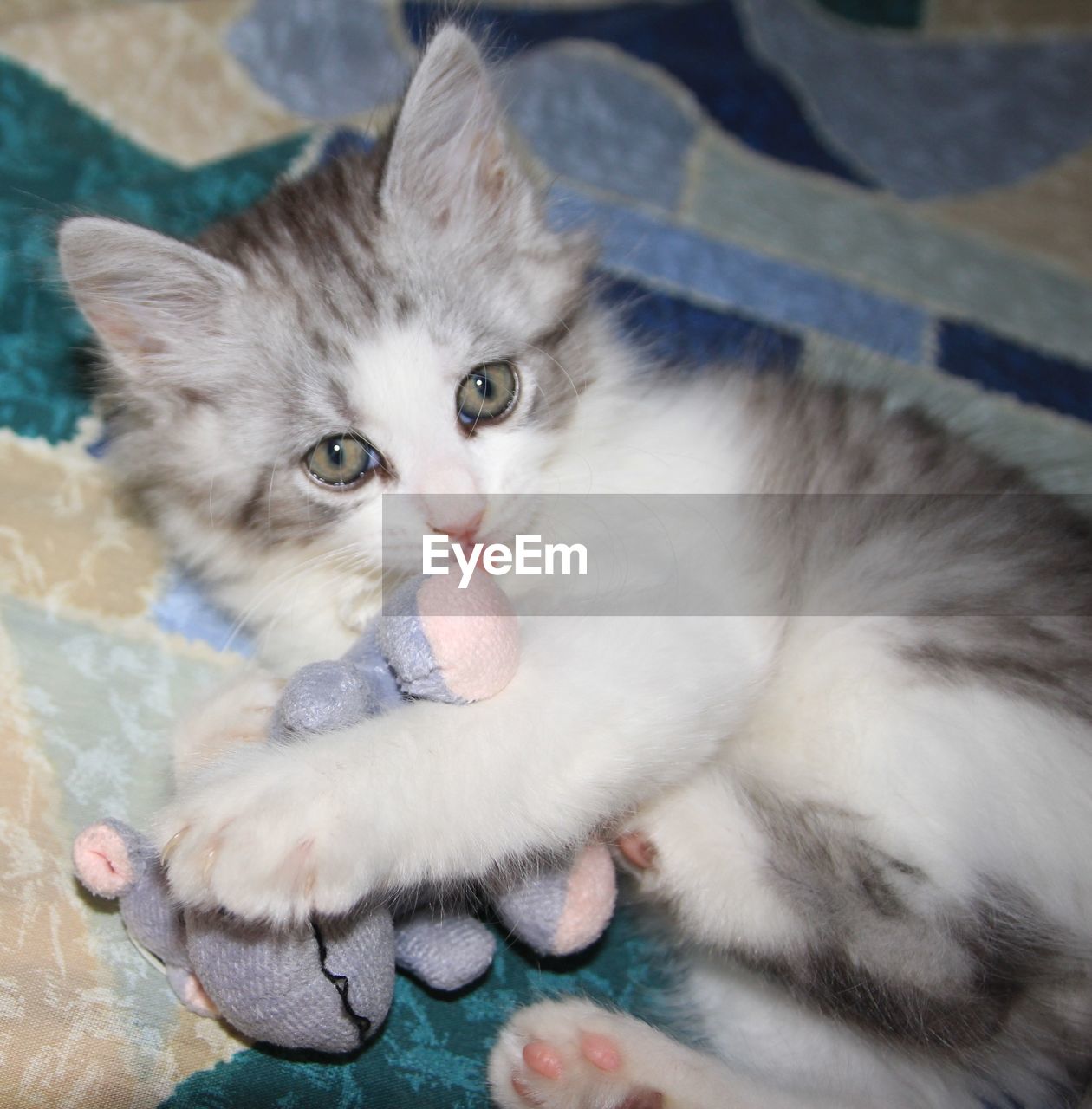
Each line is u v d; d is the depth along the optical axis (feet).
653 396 1.04
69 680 0.96
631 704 0.83
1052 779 0.89
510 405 0.97
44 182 1.17
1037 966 0.85
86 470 1.07
